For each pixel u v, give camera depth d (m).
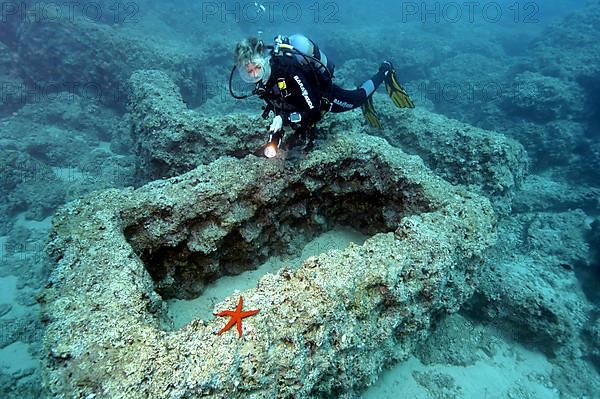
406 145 6.92
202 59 13.25
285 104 3.10
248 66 2.75
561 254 6.88
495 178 6.07
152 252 3.61
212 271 4.12
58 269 2.70
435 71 17.75
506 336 5.18
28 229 7.43
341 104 3.83
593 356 5.15
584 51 15.35
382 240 3.06
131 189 3.63
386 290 2.73
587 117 11.93
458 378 4.53
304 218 4.59
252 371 2.08
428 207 3.71
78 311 2.34
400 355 3.25
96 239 2.96
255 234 4.08
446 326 4.95
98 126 10.77
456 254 3.19
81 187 7.84
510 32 28.31
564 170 10.46
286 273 2.64
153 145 5.56
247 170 3.86
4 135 9.57
